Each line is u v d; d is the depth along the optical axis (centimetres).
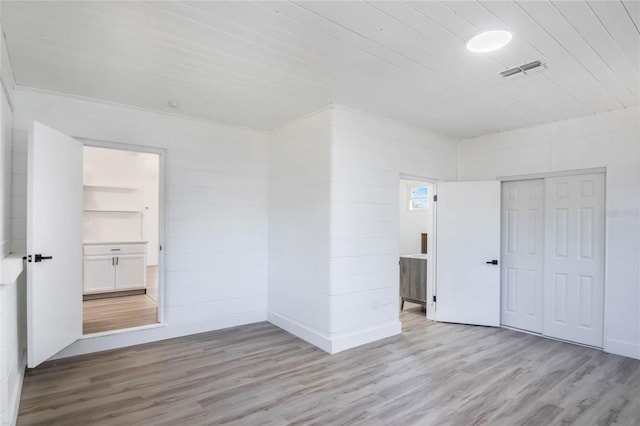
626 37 229
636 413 244
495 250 447
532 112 380
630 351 348
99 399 257
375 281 396
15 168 317
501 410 246
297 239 409
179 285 401
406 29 224
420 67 278
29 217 270
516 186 448
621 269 357
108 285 567
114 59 270
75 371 304
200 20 217
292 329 410
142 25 224
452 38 234
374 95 338
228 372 304
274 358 337
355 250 379
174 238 399
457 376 300
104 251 565
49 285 291
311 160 390
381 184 405
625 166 358
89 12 209
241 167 448
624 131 360
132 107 373
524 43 239
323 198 371
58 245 304
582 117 389
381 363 326
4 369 197
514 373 307
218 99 354
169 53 260
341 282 366
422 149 452
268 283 465
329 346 352
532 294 429
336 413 240
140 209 696
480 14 207
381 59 266
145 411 241
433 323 464
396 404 253
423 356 345
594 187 382
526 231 437
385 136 409
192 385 279
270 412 240
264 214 466
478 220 456
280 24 221
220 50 255
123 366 315
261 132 465
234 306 440
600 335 372
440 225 475
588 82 302
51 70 289
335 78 301
